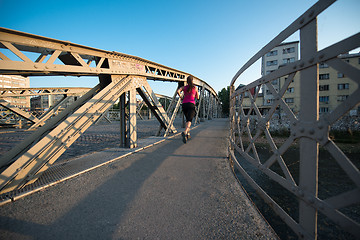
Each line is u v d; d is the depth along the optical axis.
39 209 1.68
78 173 2.55
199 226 1.40
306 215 1.06
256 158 1.91
